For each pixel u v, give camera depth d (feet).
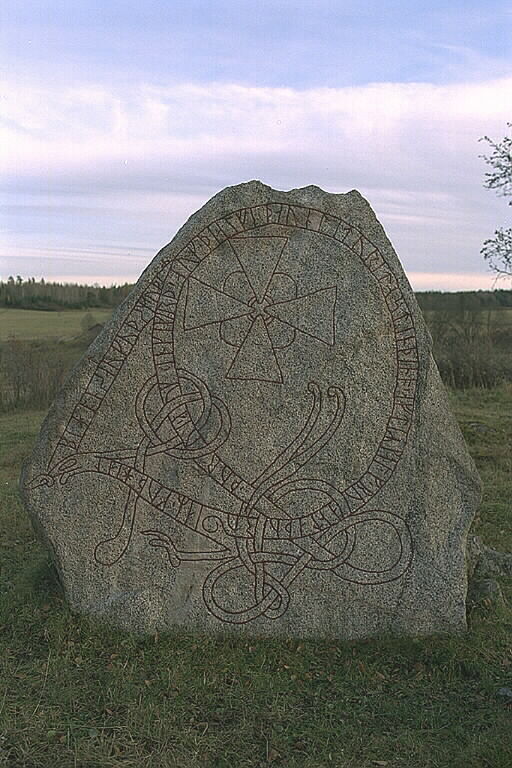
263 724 12.41
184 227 15.28
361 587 15.38
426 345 15.34
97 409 15.05
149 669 13.87
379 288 15.33
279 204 15.33
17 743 11.57
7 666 13.69
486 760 11.55
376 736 12.19
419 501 15.34
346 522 15.34
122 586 15.21
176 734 11.99
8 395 46.55
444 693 13.52
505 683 13.75
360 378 15.28
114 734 11.91
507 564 18.38
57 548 15.16
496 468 28.86
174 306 15.12
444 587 15.34
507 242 47.91
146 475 15.15
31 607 15.52
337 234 15.34
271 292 15.24
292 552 15.30
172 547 15.20
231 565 15.24
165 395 15.12
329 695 13.41
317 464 15.28
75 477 15.10
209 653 14.42
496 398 43.73
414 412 15.34
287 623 15.31
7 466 30.50
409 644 14.94
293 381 15.24
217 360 15.16
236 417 15.19
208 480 15.17
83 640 14.61
